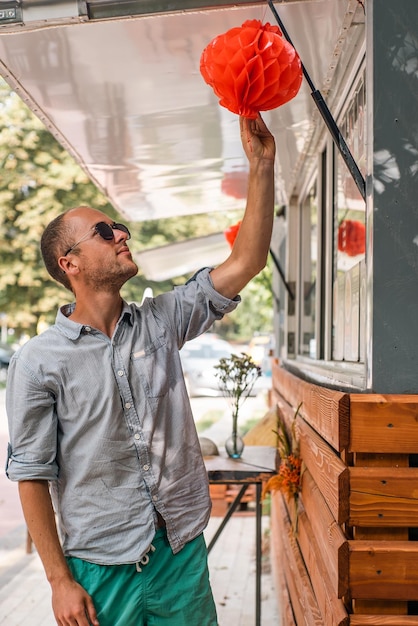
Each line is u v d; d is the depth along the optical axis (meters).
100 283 2.54
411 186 2.45
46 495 2.48
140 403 2.50
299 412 3.93
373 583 2.25
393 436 2.29
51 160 24.55
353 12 2.85
